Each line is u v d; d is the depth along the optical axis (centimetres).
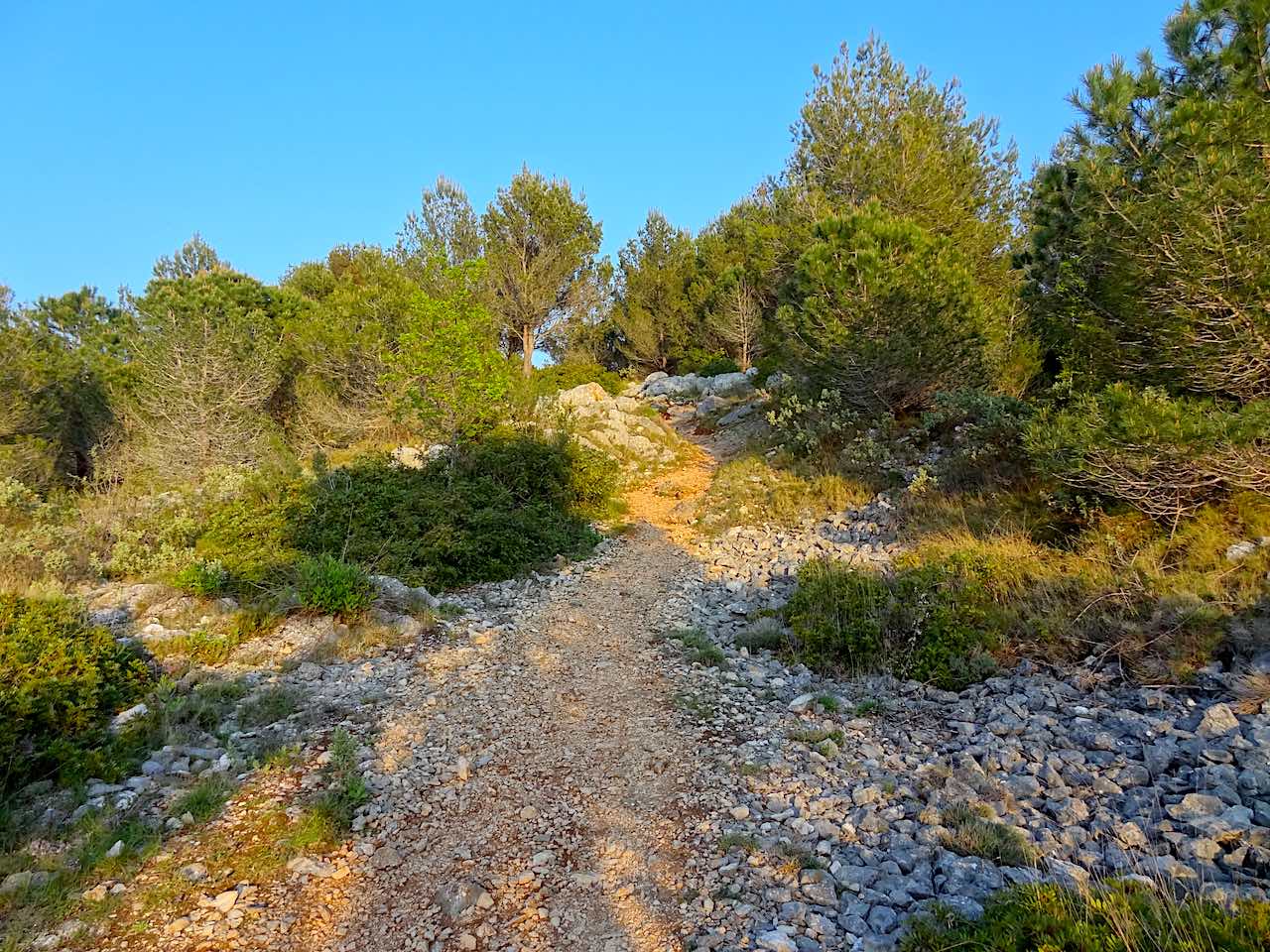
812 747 593
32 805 496
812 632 805
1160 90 859
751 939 366
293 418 2439
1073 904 347
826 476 1516
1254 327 741
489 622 941
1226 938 313
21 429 1997
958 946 335
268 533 1118
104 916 391
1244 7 784
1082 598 762
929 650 736
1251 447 704
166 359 2109
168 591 954
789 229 2297
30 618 696
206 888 419
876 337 1509
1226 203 722
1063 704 628
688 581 1150
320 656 785
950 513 1114
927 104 2027
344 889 425
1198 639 641
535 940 380
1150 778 493
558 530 1385
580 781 548
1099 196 848
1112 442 736
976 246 1859
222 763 561
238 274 2681
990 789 500
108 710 639
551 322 3419
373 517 1180
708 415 2911
